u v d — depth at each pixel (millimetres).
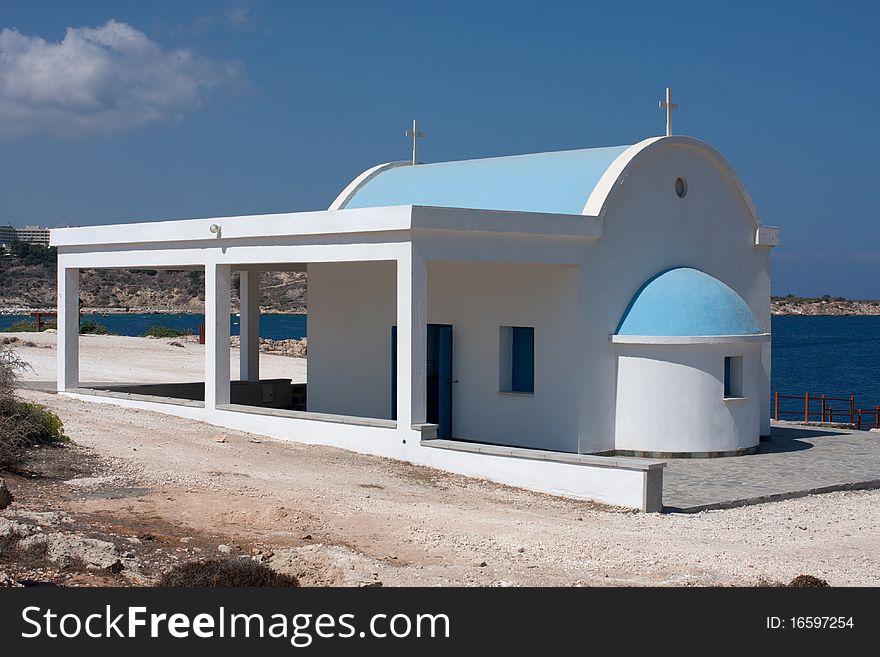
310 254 20703
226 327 22984
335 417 20547
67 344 26422
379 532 13672
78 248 25938
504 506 16219
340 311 24641
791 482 18922
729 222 24141
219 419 22688
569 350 21125
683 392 21406
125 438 19156
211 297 22859
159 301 135500
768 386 24516
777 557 13500
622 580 11859
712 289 22062
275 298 148375
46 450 16969
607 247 21547
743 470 20141
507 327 22203
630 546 13641
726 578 12148
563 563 12680
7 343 43281
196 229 22875
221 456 18500
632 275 22094
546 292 21453
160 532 12766
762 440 24250
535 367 21672
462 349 22719
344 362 24562
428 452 18922
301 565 11531
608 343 21625
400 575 11469
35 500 13805
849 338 148750
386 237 19219
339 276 24641
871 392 68188
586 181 22031
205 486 15555
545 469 17422
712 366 21578
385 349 23750
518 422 21891
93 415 21797
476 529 14148
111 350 46719
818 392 68125
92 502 14023
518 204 22547
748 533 15047
